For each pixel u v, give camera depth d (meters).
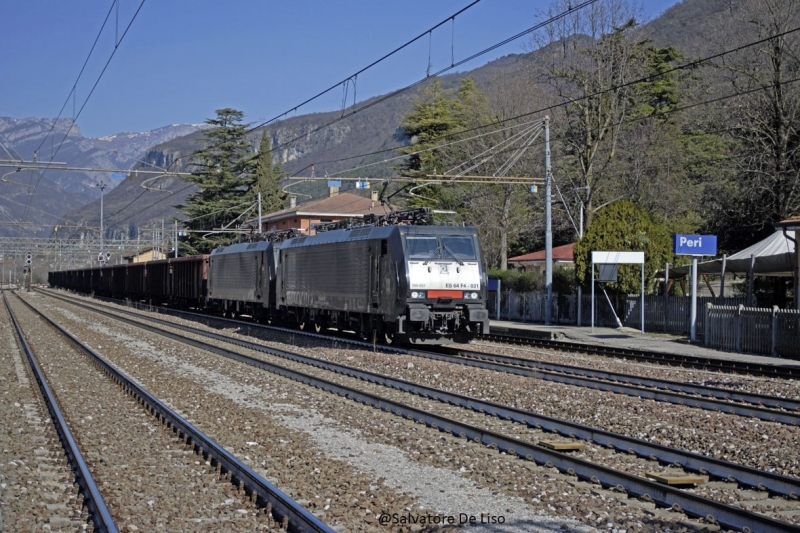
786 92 36.25
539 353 24.41
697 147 50.12
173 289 52.81
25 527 7.67
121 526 7.52
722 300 29.14
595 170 44.28
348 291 26.83
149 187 41.84
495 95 57.06
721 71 42.22
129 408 14.55
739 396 15.44
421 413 12.93
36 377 18.72
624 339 28.86
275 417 13.49
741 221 40.62
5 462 10.23
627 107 49.19
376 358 21.69
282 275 33.53
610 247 33.31
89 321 40.31
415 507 8.27
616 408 14.05
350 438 11.79
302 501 8.35
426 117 59.78
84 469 9.44
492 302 42.78
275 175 84.44
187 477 9.50
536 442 11.41
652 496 8.46
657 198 46.62
